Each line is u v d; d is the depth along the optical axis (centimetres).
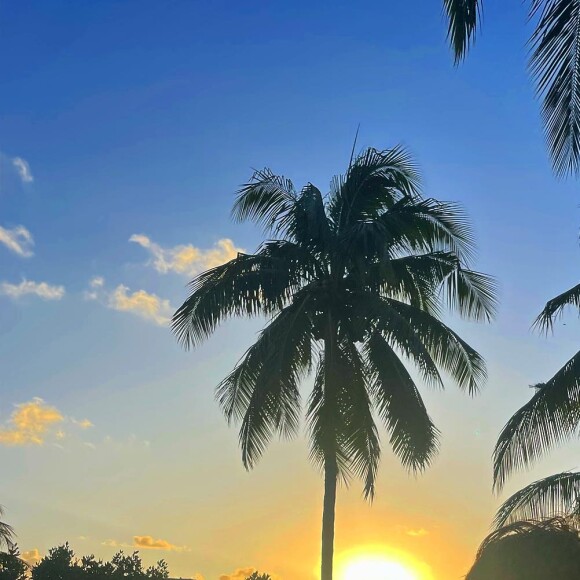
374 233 2314
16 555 2928
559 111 1096
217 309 2427
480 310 2559
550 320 1856
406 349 2264
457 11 1153
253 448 2317
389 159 2575
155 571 2900
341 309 2494
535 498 1780
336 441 2367
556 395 1736
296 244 2553
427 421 2359
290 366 2356
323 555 2348
